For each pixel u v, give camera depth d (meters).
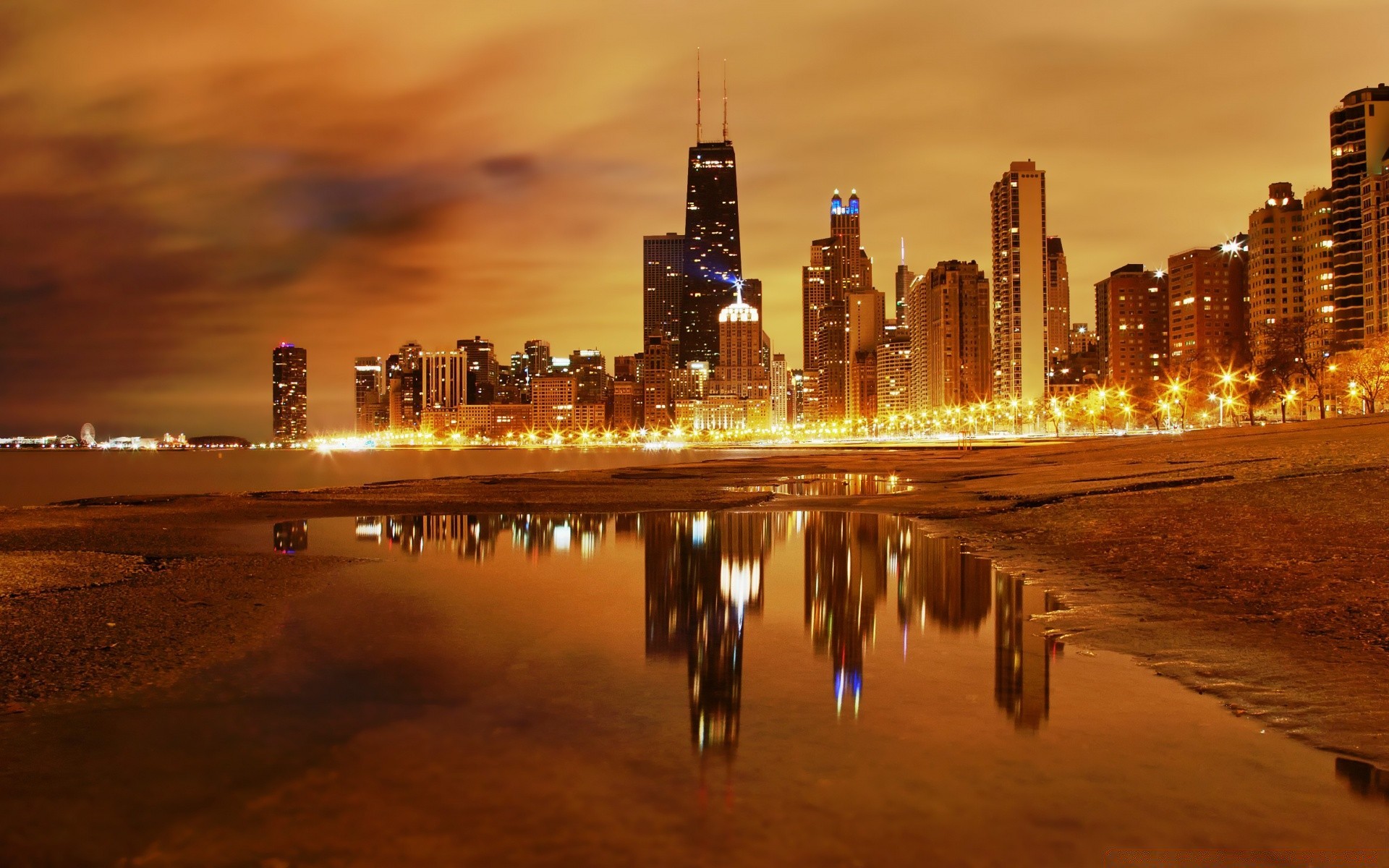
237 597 20.30
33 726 11.00
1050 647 14.39
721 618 17.56
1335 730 10.14
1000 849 7.52
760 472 95.56
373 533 35.69
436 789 8.91
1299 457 46.12
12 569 25.42
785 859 7.38
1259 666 12.66
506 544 31.39
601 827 8.02
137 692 12.48
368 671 13.55
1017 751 9.78
